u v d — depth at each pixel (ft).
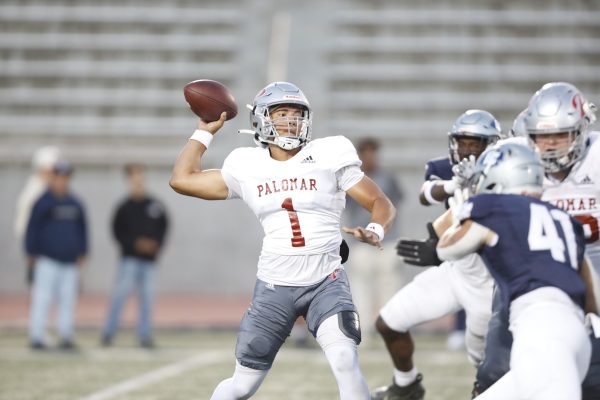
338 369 54.44
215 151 183.93
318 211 57.21
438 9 201.36
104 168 185.47
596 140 57.52
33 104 195.52
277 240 57.31
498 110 190.70
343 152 57.57
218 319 149.59
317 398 82.53
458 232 49.88
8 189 185.47
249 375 57.57
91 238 183.32
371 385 89.76
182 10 203.62
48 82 198.80
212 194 58.85
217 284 181.06
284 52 197.88
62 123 193.26
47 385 89.97
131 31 202.18
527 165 50.08
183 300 176.14
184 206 182.80
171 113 194.18
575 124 54.08
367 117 191.83
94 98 195.93
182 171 59.06
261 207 57.41
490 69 194.90
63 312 122.62
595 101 188.65
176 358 111.14
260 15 203.92
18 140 190.19
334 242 57.82
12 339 131.23
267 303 57.36
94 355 114.42
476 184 51.47
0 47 200.44
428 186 64.69
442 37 198.70
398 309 67.31
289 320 57.67
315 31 200.75
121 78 197.67
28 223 122.31
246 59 197.77
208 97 59.98
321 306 56.49
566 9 199.72
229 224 181.88
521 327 47.24
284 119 56.90
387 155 183.73
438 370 99.71
